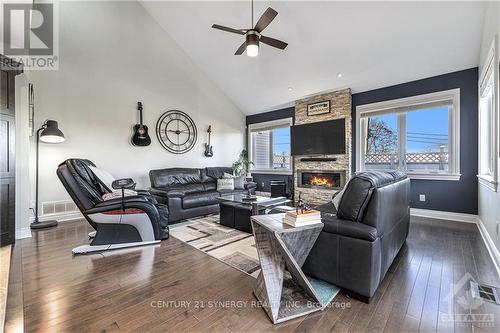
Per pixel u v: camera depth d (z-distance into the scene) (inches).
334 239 68.5
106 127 175.9
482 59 126.5
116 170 180.9
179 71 217.0
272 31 163.3
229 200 141.9
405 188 99.5
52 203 152.8
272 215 72.6
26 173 123.4
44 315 60.4
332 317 59.4
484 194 119.2
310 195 215.2
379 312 61.1
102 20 171.6
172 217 151.6
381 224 67.5
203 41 201.6
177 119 216.5
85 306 64.4
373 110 183.3
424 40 136.2
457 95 148.5
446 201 154.0
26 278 79.7
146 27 194.4
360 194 65.7
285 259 65.6
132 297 68.7
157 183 183.2
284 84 210.4
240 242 115.1
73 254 100.3
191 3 171.5
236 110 269.9
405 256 95.6
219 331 55.0
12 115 112.7
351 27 143.4
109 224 106.5
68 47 158.1
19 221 120.0
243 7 157.5
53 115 153.1
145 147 196.7
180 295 69.8
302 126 217.9
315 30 153.4
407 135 170.4
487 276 79.2
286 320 58.2
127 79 185.6
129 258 96.6
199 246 110.0
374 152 185.8
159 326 56.6
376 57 156.2
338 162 196.1
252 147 279.6
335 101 197.3
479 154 137.3
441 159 157.8
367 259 62.9
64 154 157.8
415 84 164.6
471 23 120.5
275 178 257.4
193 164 229.8
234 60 208.2
